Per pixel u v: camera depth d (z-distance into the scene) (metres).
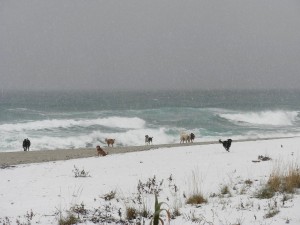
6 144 36.16
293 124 58.66
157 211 4.45
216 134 46.72
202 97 174.75
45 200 10.23
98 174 15.33
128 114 65.06
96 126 49.47
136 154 22.52
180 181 12.37
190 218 7.30
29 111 73.75
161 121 57.06
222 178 12.30
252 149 21.44
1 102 120.00
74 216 7.80
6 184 13.57
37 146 36.62
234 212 7.57
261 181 11.01
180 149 24.52
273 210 7.33
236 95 199.50
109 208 8.71
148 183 11.51
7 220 7.69
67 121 50.59
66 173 16.19
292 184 9.51
